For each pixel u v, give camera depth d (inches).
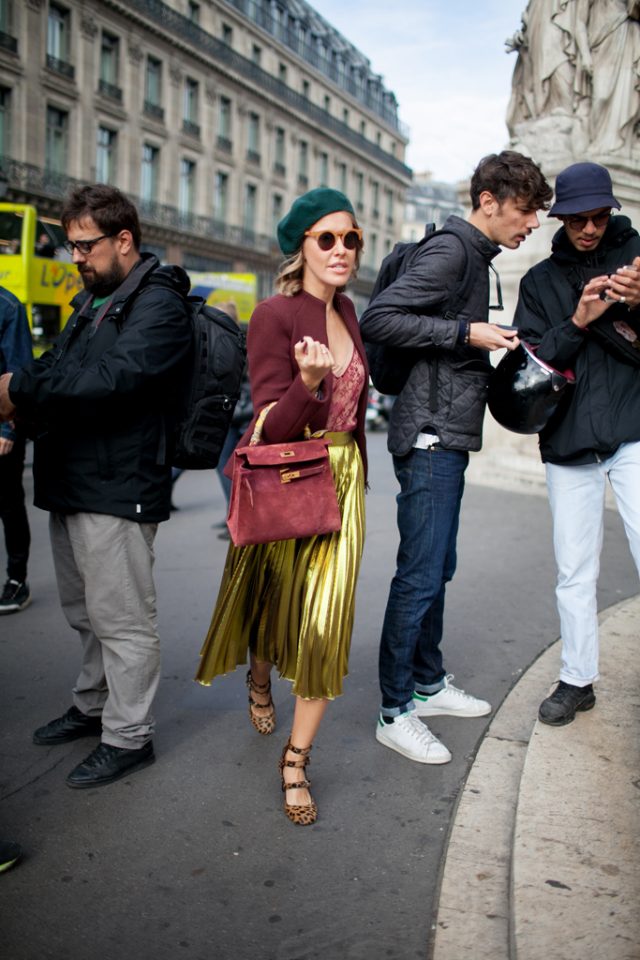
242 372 113.3
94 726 125.6
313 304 97.8
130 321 104.7
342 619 99.5
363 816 105.0
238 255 1712.6
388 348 116.9
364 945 81.7
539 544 242.5
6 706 136.3
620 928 76.0
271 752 121.9
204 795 109.8
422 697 132.8
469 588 198.4
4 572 210.5
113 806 106.7
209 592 199.5
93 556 108.1
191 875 92.8
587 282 115.0
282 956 80.2
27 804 107.0
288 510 93.4
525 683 139.0
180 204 1556.3
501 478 336.5
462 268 110.2
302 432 96.3
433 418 112.7
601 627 155.0
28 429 112.1
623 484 113.8
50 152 1269.7
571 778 102.7
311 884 91.4
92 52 1302.9
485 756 116.6
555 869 85.0
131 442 107.1
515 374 111.0
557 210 109.7
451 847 96.3
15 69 1168.2
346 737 126.6
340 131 2095.2
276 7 1856.5
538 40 323.0
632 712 120.6
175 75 1496.1
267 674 122.6
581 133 315.9
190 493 349.4
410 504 115.3
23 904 87.5
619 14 306.8
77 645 164.6
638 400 112.7
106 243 106.7
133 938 82.6
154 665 114.4
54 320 630.5
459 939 81.1
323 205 95.0
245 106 1711.4
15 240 596.4
